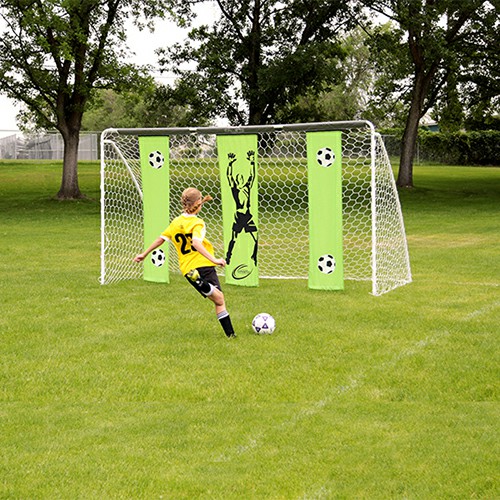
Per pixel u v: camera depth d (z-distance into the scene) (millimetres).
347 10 30297
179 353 7633
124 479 4590
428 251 15336
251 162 11180
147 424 5590
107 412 5914
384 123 62500
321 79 29141
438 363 7102
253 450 5047
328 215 10930
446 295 10562
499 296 10422
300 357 7438
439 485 4398
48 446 5137
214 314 9531
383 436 5238
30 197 29656
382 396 6250
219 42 30562
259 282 12148
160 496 4383
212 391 6445
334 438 5223
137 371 7035
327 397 6242
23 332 8539
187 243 8297
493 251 15172
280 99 30703
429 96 34562
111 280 12250
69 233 19703
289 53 28672
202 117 31422
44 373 6973
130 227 21109
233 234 11539
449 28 30938
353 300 10305
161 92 30797
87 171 39250
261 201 25156
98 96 29031
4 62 26125
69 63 27266
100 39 27031
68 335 8422
